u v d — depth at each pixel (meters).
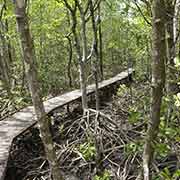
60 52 17.41
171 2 4.95
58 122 10.52
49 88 15.88
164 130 4.31
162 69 2.85
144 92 9.91
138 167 5.99
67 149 7.49
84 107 8.93
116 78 16.70
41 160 7.59
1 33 13.19
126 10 6.68
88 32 17.09
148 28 8.27
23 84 13.43
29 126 8.02
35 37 15.17
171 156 5.45
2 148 6.49
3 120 8.65
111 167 6.60
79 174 6.94
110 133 7.66
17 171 7.18
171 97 4.56
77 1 8.75
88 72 15.33
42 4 13.02
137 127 7.41
